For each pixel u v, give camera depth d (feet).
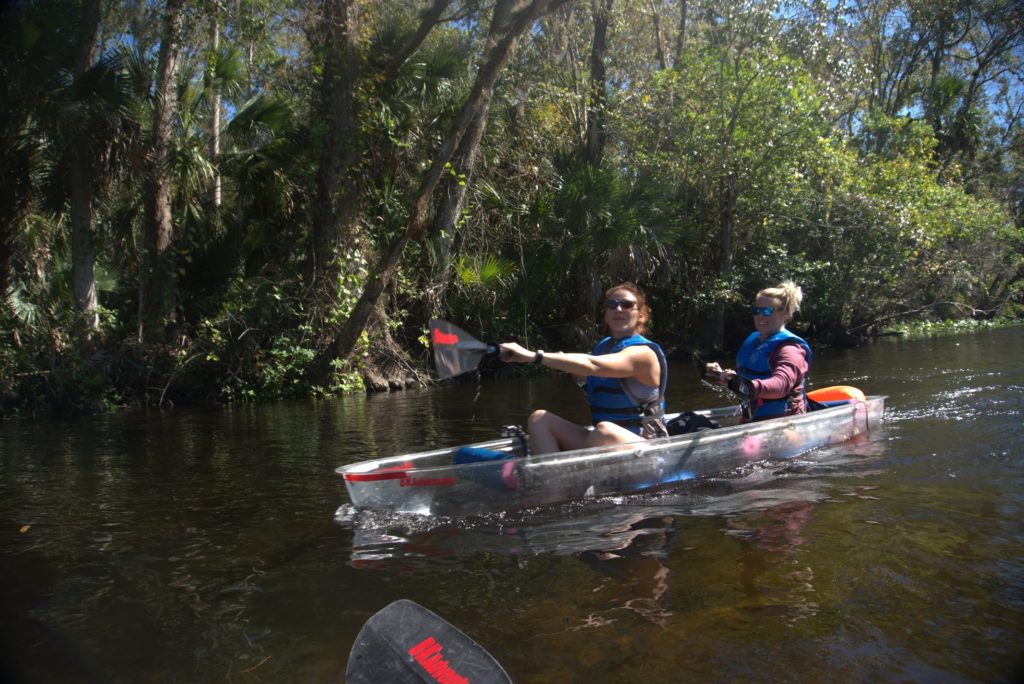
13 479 14.49
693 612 7.15
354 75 33.81
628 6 50.26
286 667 6.46
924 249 54.19
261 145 36.17
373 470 11.13
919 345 43.32
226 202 43.11
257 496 12.36
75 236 30.35
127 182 31.63
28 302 30.99
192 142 35.24
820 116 47.47
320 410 25.40
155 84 33.09
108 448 18.16
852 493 10.97
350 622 7.27
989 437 14.30
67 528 10.80
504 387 31.73
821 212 52.80
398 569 8.63
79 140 28.76
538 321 43.34
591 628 6.92
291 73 36.11
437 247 35.94
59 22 26.94
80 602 8.02
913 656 6.23
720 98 45.37
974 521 9.46
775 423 13.19
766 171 46.73
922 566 8.07
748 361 14.76
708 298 49.24
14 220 29.84
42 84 27.12
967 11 69.31
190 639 7.06
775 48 44.09
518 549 9.13
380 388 33.19
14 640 7.14
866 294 55.57
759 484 11.77
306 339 32.50
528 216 40.55
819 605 7.22
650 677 6.06
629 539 9.31
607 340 12.26
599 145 46.32
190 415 25.45
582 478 10.99
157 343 31.14
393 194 37.14
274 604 7.78
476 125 35.68
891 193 51.47
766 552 8.63
